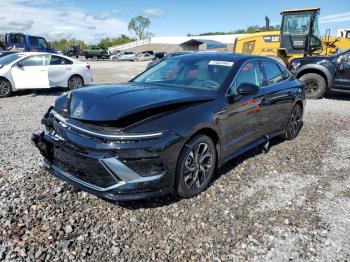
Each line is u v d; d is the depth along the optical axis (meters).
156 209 3.37
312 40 13.30
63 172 3.44
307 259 2.69
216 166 3.97
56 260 2.59
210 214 3.32
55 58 11.30
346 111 8.90
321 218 3.31
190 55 4.92
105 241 2.85
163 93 3.68
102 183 3.10
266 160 4.90
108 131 3.02
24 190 3.62
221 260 2.67
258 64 4.85
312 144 5.76
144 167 3.05
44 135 3.61
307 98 10.97
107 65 34.16
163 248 2.79
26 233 2.88
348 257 2.72
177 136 3.19
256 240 2.93
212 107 3.68
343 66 10.16
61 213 3.21
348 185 4.09
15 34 24.52
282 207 3.51
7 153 4.75
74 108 3.36
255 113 4.50
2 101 9.59
